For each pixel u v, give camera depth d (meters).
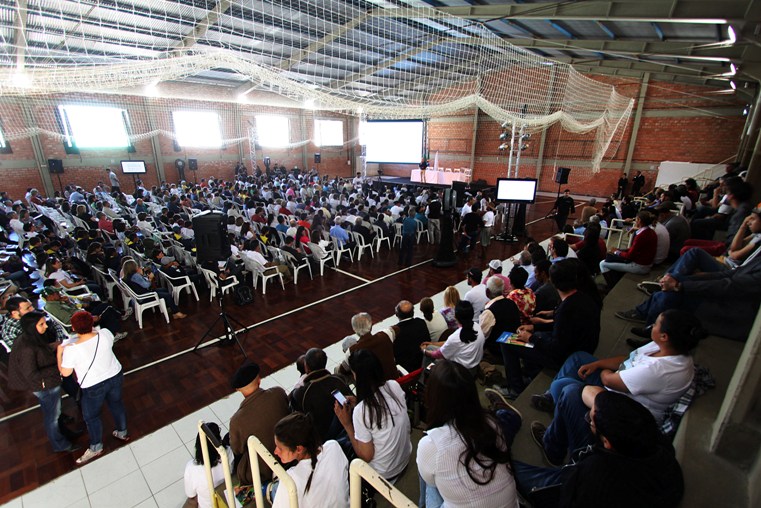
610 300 3.75
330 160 19.19
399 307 3.25
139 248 6.21
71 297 4.06
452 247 7.11
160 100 13.41
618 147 13.09
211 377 3.83
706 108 11.27
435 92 14.30
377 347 2.55
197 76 11.45
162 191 11.22
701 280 2.71
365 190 12.13
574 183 14.28
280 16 7.17
